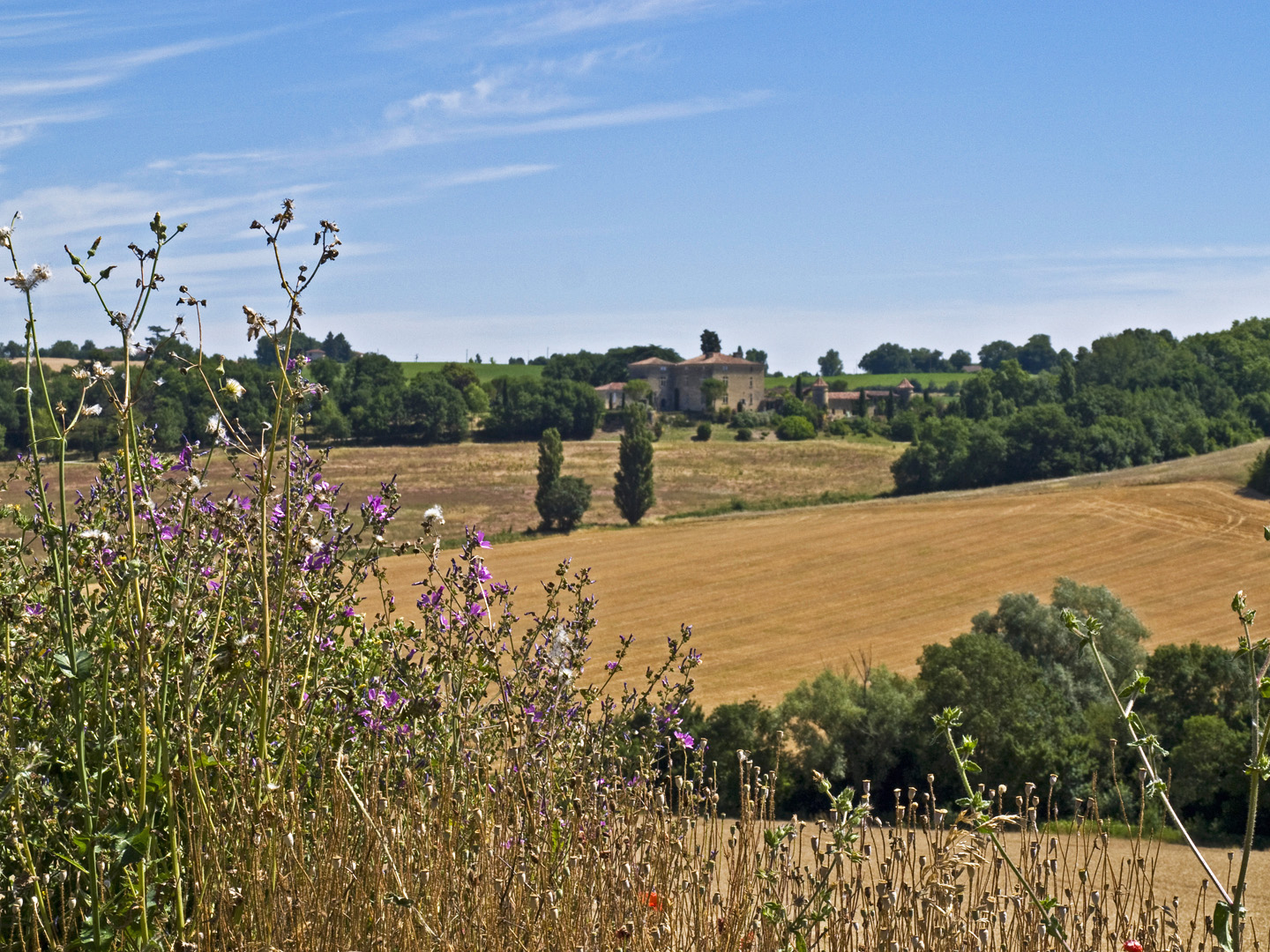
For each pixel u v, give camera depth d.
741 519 71.06
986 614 37.03
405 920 2.50
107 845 2.48
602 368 159.25
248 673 2.87
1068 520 60.47
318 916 2.46
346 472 86.88
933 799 2.89
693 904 2.88
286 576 2.78
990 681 30.52
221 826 2.63
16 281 2.49
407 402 103.69
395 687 3.38
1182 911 10.36
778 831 2.79
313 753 3.15
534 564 58.69
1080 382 127.19
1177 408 99.19
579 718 3.46
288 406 2.77
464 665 3.25
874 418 133.00
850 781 30.91
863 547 59.50
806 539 62.09
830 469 94.81
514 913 2.54
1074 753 28.03
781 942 2.62
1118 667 34.25
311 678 3.18
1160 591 48.97
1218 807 26.62
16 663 2.83
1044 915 2.37
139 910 2.41
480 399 116.88
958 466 86.00
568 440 110.38
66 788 2.90
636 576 56.38
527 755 3.07
